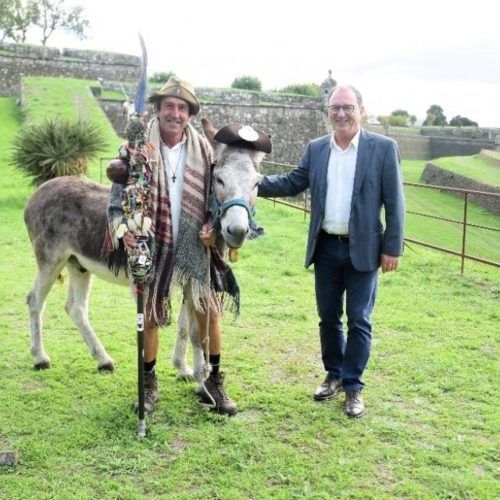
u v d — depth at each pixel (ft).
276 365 16.80
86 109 75.51
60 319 20.45
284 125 103.86
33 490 10.96
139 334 12.69
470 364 16.71
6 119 80.53
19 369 16.38
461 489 10.93
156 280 13.07
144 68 12.26
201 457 12.02
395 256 13.67
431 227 57.82
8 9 153.28
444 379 15.69
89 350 17.12
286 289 24.13
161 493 10.98
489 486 11.00
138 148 12.30
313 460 11.96
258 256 29.32
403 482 11.17
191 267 13.19
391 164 13.47
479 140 156.76
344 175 13.70
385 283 24.79
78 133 36.63
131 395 14.82
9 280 24.86
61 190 15.76
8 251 30.07
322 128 106.01
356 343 13.87
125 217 12.42
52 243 15.66
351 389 13.92
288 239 32.63
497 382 15.57
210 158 13.38
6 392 14.90
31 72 108.68
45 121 38.19
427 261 28.04
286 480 11.27
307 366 16.67
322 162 13.89
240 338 18.69
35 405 14.21
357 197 13.47
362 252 13.60
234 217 12.03
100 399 14.61
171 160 13.19
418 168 121.19
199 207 13.19
